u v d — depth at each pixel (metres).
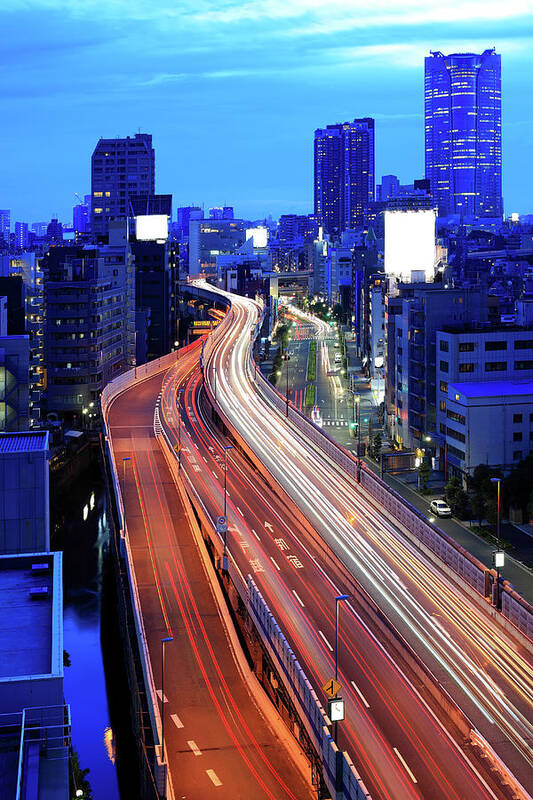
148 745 72.12
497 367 153.88
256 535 118.06
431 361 161.12
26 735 40.69
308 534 118.75
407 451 165.00
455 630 84.88
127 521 128.88
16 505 80.81
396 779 61.03
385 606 90.19
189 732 73.44
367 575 99.12
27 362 146.75
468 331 154.75
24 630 48.78
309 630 86.06
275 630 77.88
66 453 184.38
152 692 74.75
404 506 113.38
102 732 90.62
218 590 101.25
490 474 130.62
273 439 180.88
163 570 108.88
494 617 85.94
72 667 104.19
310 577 101.38
